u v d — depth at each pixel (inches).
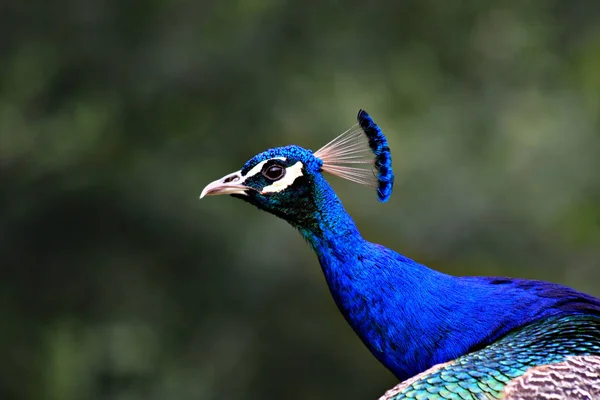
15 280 538.6
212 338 550.0
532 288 228.4
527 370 203.2
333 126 531.5
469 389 200.5
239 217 532.4
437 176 548.7
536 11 599.2
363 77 549.3
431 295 225.8
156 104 536.1
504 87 597.0
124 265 537.0
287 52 542.0
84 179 530.6
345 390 535.5
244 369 542.9
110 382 557.9
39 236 533.0
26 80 558.6
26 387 548.7
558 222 553.0
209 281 534.6
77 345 556.7
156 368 557.0
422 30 562.9
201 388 547.2
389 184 239.6
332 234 233.0
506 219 543.2
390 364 228.8
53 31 546.9
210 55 534.6
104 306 546.9
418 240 528.7
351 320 230.5
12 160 543.8
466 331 223.5
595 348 209.8
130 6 540.4
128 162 535.5
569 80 604.7
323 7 550.9
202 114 538.3
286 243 528.4
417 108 556.7
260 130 530.3
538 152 574.6
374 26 557.0
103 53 542.3
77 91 547.2
